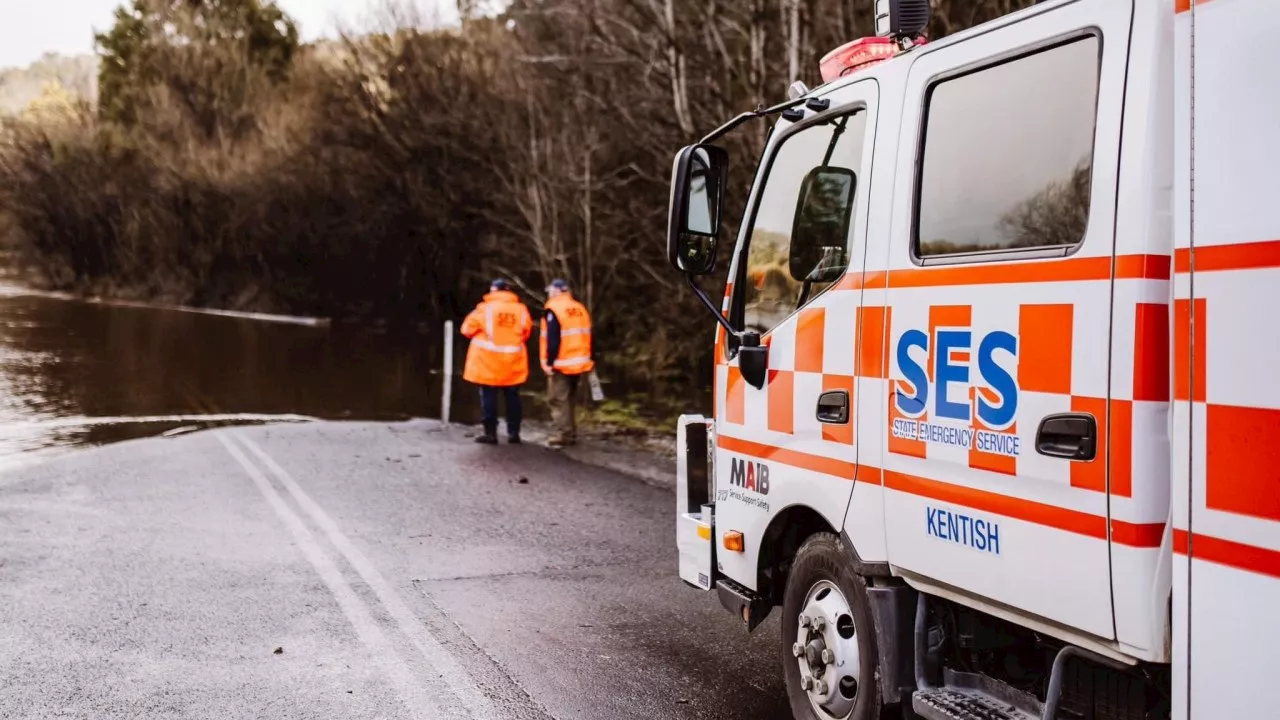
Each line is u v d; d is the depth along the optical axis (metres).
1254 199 2.22
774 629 5.47
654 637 5.33
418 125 32.38
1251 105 2.24
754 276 4.30
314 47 39.94
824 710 3.88
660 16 14.24
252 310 41.19
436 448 11.68
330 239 37.56
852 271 3.62
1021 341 2.88
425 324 36.53
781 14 12.48
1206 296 2.33
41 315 36.84
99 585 6.05
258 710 4.30
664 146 17.27
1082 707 3.01
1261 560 2.20
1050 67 2.89
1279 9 2.18
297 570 6.46
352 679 4.66
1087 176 2.75
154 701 4.38
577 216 22.23
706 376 18.86
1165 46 2.56
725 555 4.55
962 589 3.10
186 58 44.84
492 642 5.21
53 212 51.16
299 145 38.19
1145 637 2.53
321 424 13.59
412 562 6.72
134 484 9.19
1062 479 2.73
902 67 3.49
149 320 36.06
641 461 11.02
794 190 4.05
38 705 4.32
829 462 3.73
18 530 7.41
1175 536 2.41
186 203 43.28
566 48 19.36
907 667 3.47
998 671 3.48
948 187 3.22
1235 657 2.26
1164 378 2.52
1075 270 2.72
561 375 11.95
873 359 3.48
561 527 7.80
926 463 3.23
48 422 14.37
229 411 15.98
